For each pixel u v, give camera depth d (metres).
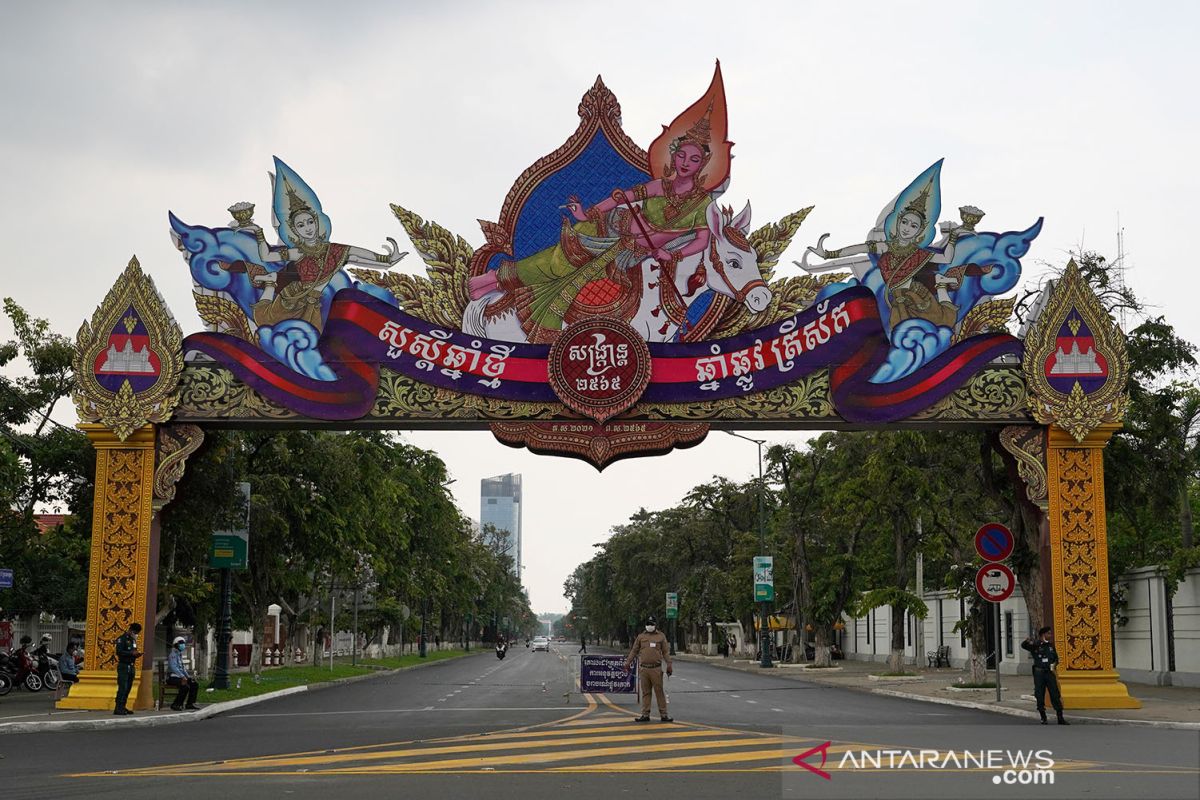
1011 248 25.20
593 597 126.88
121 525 24.59
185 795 11.88
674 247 25.14
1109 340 24.88
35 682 32.81
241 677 39.81
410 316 25.02
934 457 36.06
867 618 70.75
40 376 34.31
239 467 35.94
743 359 24.80
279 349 24.92
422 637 86.19
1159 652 36.03
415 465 65.62
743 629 81.00
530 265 25.16
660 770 13.91
